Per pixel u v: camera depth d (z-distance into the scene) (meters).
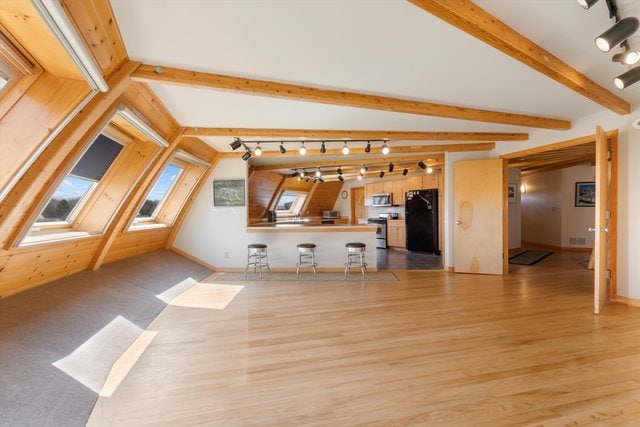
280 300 3.97
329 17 1.73
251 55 2.16
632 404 1.79
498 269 5.21
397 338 2.75
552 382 2.02
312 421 1.70
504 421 1.66
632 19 1.69
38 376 1.86
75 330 2.44
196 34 1.88
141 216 4.87
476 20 1.72
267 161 6.51
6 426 1.53
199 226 5.72
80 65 1.67
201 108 3.20
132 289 3.61
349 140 4.59
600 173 3.29
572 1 1.69
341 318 3.28
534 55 2.12
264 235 5.75
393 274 5.43
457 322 3.11
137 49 2.04
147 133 2.95
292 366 2.30
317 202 10.59
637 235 3.52
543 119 3.88
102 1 1.56
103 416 1.77
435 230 7.77
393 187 8.88
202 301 3.94
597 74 2.62
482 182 5.28
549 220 8.25
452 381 2.05
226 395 1.95
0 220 1.96
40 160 1.95
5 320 2.15
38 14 1.31
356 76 2.54
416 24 1.82
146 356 2.48
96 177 3.08
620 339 2.65
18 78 1.73
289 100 2.98
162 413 1.79
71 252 3.00
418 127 4.20
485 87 2.82
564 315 3.26
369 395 1.93
